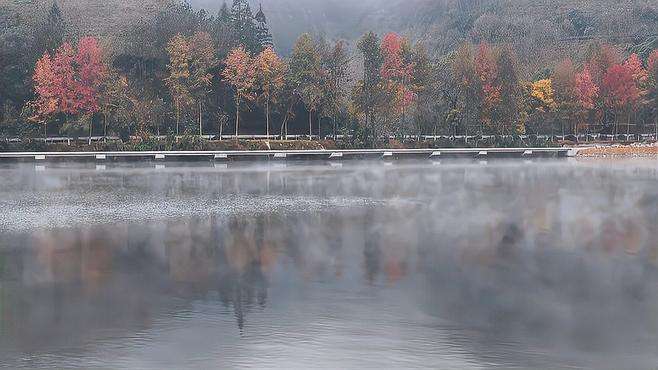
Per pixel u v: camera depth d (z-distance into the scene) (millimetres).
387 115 144250
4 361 24844
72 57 128250
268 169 100875
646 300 31875
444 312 29984
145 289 33438
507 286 34000
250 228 49188
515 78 151375
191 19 159000
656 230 48406
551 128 165875
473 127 154875
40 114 125250
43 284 34281
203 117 143625
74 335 27312
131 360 24859
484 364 24625
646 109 180875
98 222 51500
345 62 145500
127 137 131875
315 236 46219
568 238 45500
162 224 50719
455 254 40812
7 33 134750
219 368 24094
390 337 27047
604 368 24531
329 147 138625
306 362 24625
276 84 138375
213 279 35219
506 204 62219
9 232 47156
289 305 30875
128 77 141750
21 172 92875
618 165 114375
